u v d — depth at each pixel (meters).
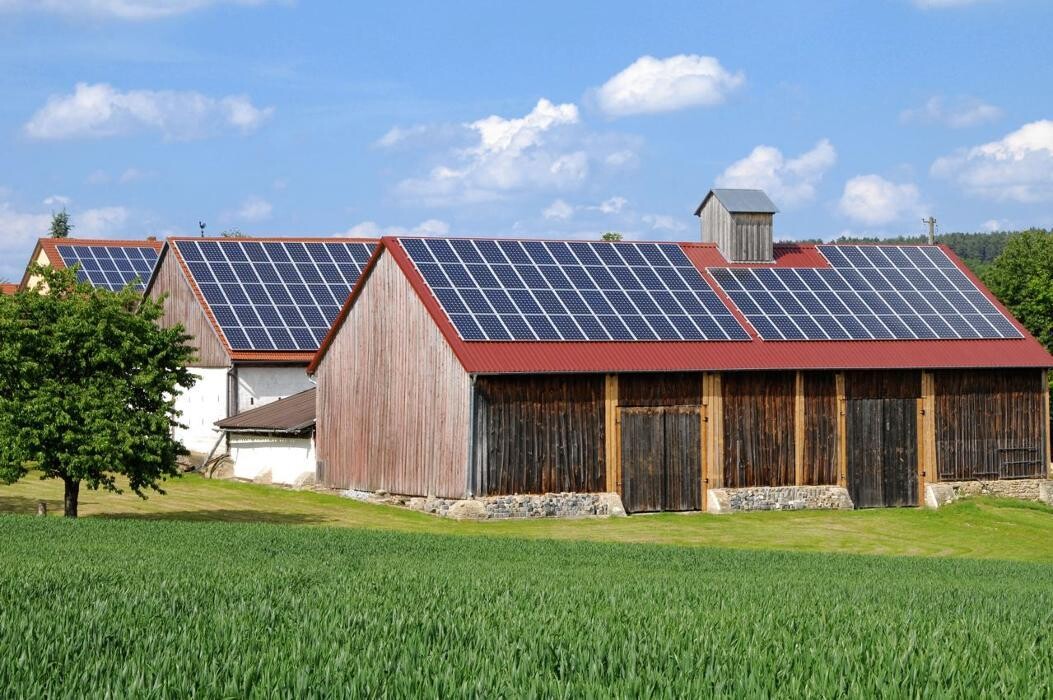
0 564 22.20
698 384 46.66
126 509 45.31
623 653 12.09
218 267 61.03
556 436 44.59
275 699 9.84
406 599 17.41
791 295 52.06
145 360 40.19
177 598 16.33
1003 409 51.72
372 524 42.56
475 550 32.19
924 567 32.62
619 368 44.84
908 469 49.88
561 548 33.84
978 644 14.02
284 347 57.19
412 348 46.56
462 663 11.35
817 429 48.47
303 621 13.97
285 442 53.91
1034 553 42.34
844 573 29.78
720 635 13.77
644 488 45.75
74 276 40.66
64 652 11.37
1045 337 75.44
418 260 47.44
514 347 44.34
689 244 54.56
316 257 63.78
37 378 38.62
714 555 33.56
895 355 49.69
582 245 51.78
